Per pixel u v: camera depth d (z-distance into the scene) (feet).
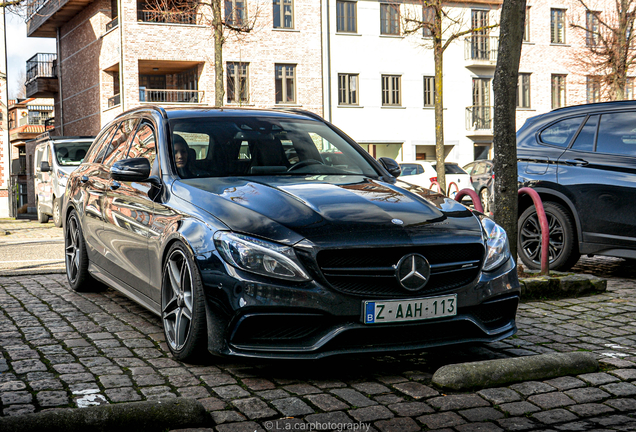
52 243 39.34
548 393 11.35
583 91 121.39
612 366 12.91
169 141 15.43
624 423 10.12
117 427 9.42
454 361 13.28
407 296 11.57
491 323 12.74
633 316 17.40
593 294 20.38
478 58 112.27
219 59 57.00
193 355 12.48
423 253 11.83
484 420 10.19
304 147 16.17
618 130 23.12
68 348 13.94
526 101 118.52
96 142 21.58
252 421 10.02
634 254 21.85
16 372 12.22
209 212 12.58
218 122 16.34
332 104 104.42
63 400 10.72
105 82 104.99
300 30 101.55
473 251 12.41
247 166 15.03
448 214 12.96
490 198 30.66
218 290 11.53
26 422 9.03
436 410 10.56
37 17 124.67
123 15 92.22
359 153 16.80
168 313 13.39
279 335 11.44
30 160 143.64
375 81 106.83
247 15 98.02
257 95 99.40
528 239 24.98
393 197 13.35
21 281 22.65
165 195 14.21
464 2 110.22
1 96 86.94
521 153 25.49
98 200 18.26
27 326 15.90
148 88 103.14
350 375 12.26
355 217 12.03
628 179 22.08
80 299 19.30
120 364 12.78
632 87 101.81
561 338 15.17
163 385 11.53
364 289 11.45
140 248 15.02
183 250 12.65
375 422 10.04
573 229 23.41
